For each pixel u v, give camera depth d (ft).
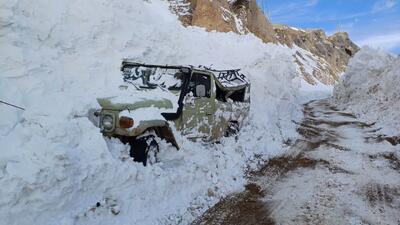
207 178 21.94
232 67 48.26
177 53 39.70
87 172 15.93
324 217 18.17
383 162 28.43
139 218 16.37
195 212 18.24
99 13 30.37
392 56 75.10
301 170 26.55
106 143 19.04
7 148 14.88
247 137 32.22
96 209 15.40
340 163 28.30
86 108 20.25
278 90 50.11
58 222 14.07
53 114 18.34
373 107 56.03
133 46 32.91
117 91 24.08
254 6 112.68
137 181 17.93
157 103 22.08
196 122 24.93
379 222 17.76
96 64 27.71
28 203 13.66
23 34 23.85
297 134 41.04
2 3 22.67
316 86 151.64
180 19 77.77
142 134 20.34
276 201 20.34
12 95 18.57
